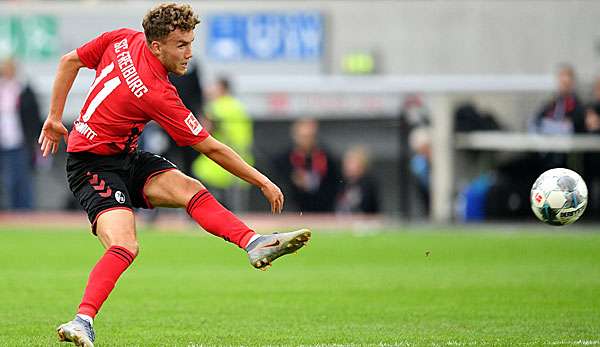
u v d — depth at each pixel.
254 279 34.78
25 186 61.06
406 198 61.03
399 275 35.84
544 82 61.88
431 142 61.06
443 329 24.11
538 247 46.41
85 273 36.22
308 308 27.80
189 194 21.06
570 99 59.44
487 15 67.62
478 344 21.84
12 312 26.89
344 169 60.75
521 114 61.56
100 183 20.62
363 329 24.12
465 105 61.44
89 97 20.75
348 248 46.41
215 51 66.75
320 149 61.12
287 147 61.06
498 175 60.75
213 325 24.77
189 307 27.98
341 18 67.56
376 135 61.44
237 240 20.53
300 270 37.66
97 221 20.36
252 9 66.56
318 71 66.44
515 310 27.25
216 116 59.75
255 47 66.62
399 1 67.88
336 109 61.97
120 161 21.03
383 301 29.17
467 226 59.97
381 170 61.22
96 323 25.06
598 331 23.70
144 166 21.41
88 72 64.25
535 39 67.31
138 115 20.53
